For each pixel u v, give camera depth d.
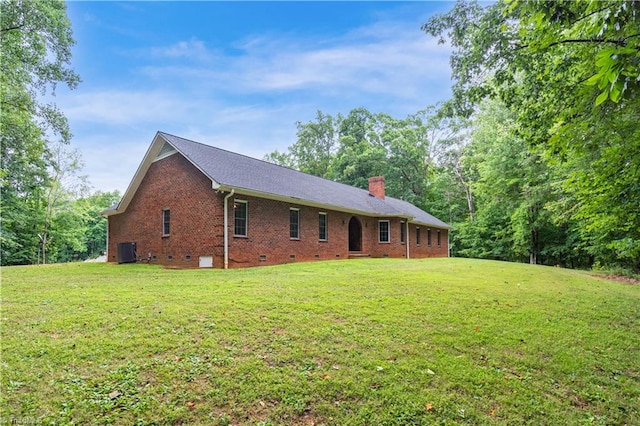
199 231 13.39
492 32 6.64
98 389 3.13
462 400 3.32
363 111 40.91
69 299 6.14
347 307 5.97
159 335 4.36
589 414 3.31
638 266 15.73
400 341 4.57
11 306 5.61
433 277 9.76
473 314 5.99
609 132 6.15
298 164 45.34
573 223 20.67
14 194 22.34
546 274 12.58
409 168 36.88
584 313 6.62
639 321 6.32
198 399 3.08
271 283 8.11
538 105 7.02
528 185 21.27
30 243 27.27
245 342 4.28
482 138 26.31
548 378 3.94
